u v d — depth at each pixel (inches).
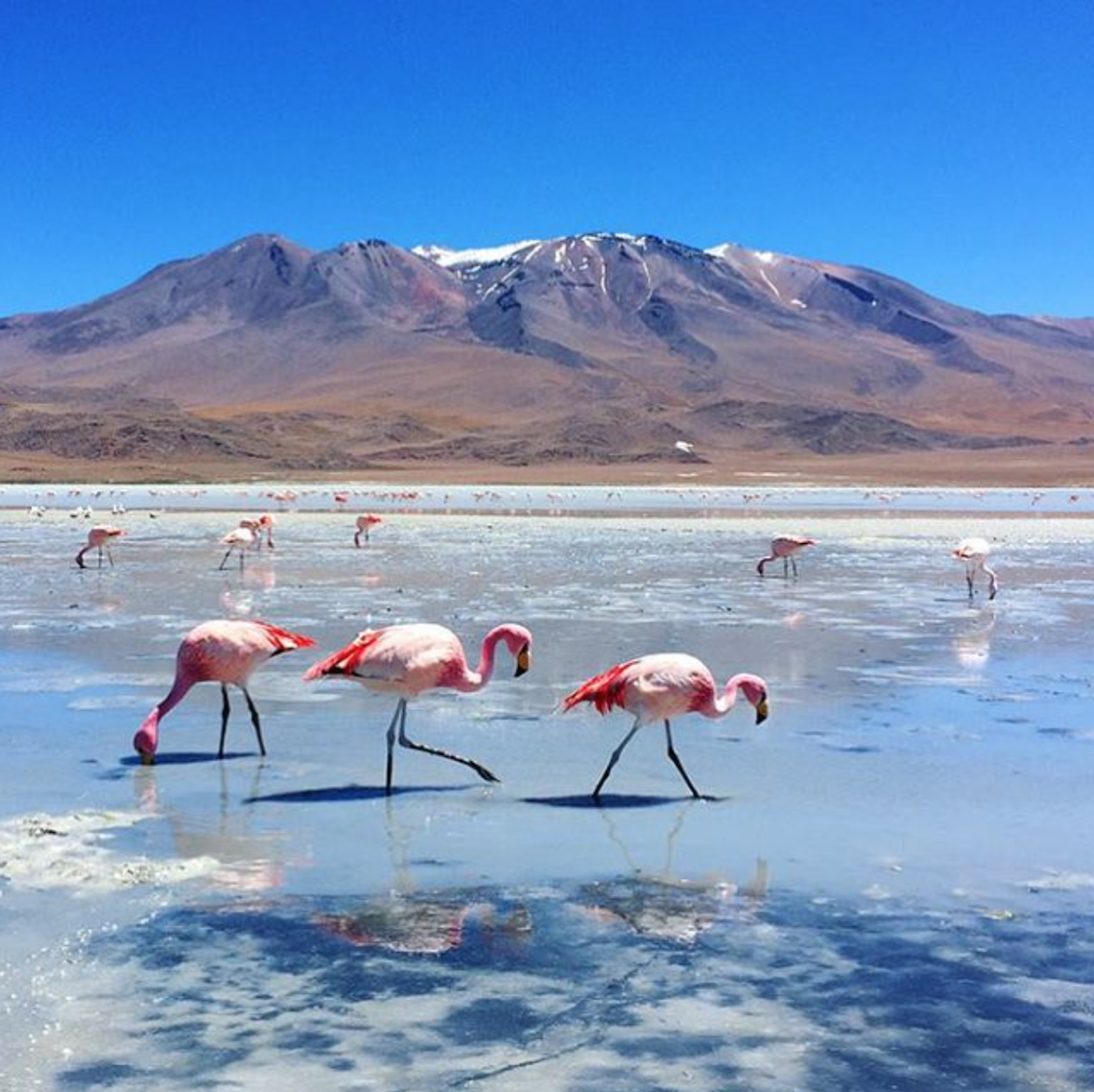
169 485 3932.1
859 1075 208.2
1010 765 406.0
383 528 1685.5
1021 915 277.7
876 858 316.8
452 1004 233.8
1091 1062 212.5
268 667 579.5
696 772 400.5
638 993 238.4
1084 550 1325.0
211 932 267.1
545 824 344.8
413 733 451.2
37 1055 214.2
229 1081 205.5
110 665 576.4
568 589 890.1
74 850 319.0
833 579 995.9
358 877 301.7
